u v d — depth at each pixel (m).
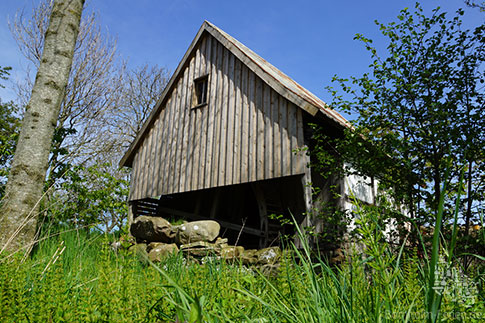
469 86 5.21
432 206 4.98
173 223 10.26
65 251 3.60
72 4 5.77
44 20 15.72
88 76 15.69
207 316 1.33
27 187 4.96
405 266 1.77
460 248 4.05
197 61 12.29
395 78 5.41
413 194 5.60
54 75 5.46
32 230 4.80
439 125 4.90
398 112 5.48
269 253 7.29
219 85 11.26
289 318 1.43
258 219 11.95
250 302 1.74
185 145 11.61
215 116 11.05
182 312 1.33
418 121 5.40
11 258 2.71
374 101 5.65
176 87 12.68
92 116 15.79
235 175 9.92
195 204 12.23
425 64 5.37
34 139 5.17
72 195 9.81
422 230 5.04
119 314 1.33
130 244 1.51
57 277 1.59
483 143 4.80
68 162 10.62
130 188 12.77
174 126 12.20
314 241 7.90
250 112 10.11
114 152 17.67
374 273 1.38
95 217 10.09
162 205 13.11
